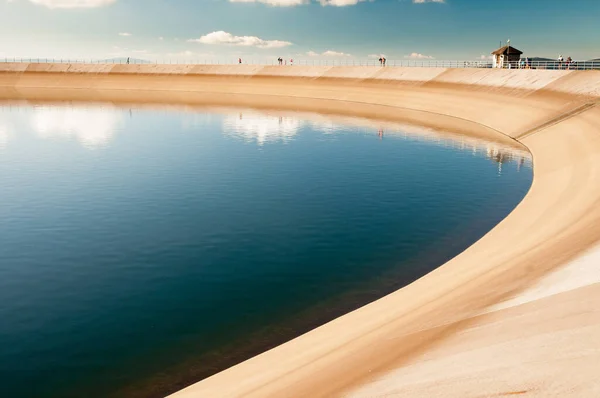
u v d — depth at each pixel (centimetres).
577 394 1130
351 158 6350
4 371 1859
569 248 2259
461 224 3669
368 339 1777
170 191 4647
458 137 7950
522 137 7462
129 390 1748
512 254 2539
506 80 10444
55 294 2522
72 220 3778
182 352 1986
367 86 14400
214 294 2512
